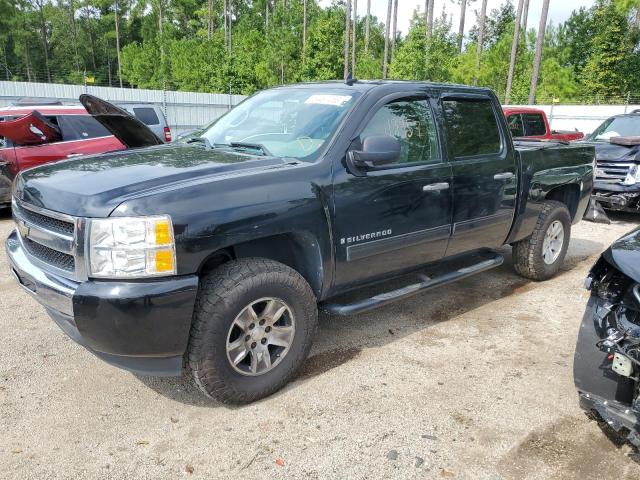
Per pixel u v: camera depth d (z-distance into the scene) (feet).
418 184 13.03
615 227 28.96
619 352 8.43
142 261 9.05
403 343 13.79
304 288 10.98
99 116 14.74
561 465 9.21
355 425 10.21
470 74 109.50
